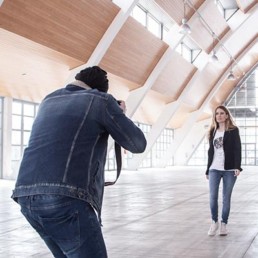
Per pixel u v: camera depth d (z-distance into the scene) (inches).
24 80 837.8
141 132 109.3
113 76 912.9
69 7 649.0
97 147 106.3
